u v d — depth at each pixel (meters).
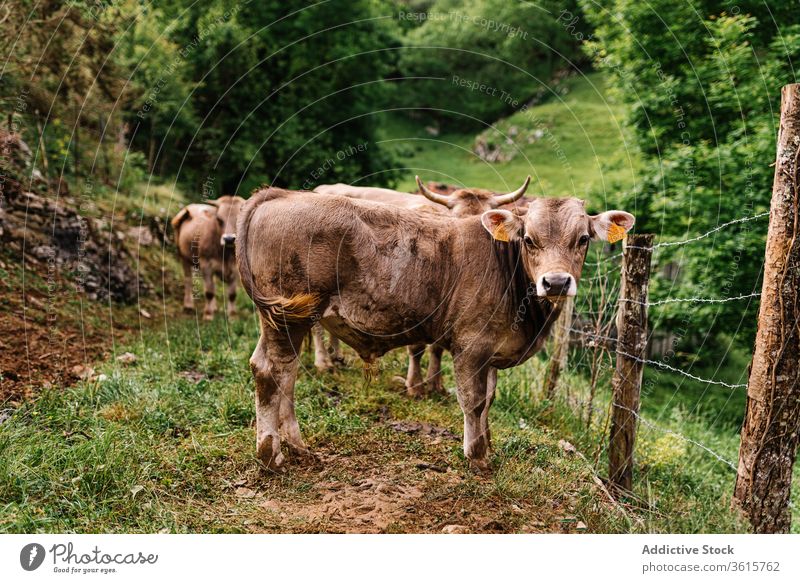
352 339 4.80
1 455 4.13
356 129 14.80
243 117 14.12
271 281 4.52
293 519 4.09
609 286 8.38
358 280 4.54
